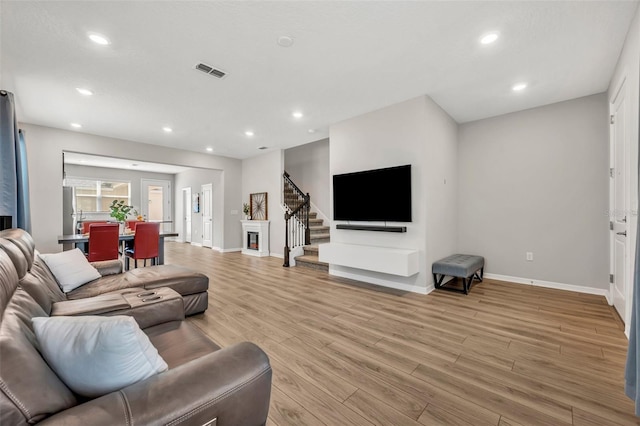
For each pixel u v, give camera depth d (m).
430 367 1.98
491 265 4.37
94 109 3.93
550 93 3.53
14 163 3.26
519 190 4.12
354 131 4.35
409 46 2.53
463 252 4.61
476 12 2.10
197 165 6.91
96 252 3.98
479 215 4.46
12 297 1.27
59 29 2.24
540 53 2.64
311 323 2.76
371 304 3.29
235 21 2.18
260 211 7.29
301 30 2.30
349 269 4.55
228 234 7.72
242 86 3.29
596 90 3.45
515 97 3.66
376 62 2.80
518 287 3.91
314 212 7.39
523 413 1.53
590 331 2.53
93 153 5.19
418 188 3.66
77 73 2.95
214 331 2.59
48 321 0.95
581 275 3.68
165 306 1.95
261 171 7.25
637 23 2.07
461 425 1.45
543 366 1.98
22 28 2.22
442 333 2.52
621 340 2.36
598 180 3.55
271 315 2.98
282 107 3.95
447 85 3.31
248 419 1.02
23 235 2.19
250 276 4.76
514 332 2.52
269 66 2.86
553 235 3.87
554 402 1.61
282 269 5.34
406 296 3.58
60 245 4.70
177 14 2.09
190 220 9.99
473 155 4.53
